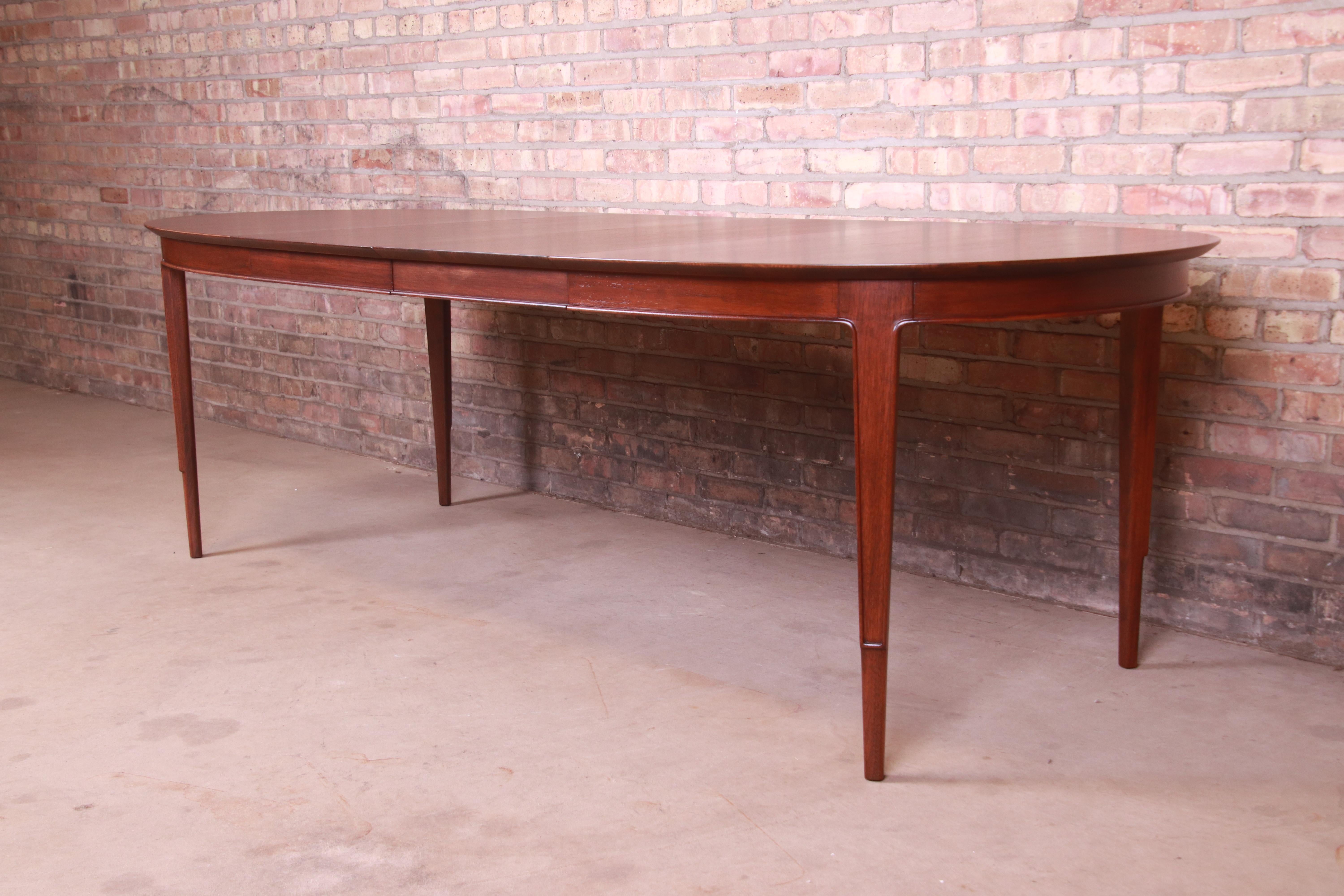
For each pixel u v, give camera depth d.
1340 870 1.67
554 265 1.93
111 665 2.38
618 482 3.41
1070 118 2.47
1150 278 1.92
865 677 1.88
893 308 1.74
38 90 4.88
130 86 4.52
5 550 3.09
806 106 2.83
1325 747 2.02
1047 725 2.10
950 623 2.57
